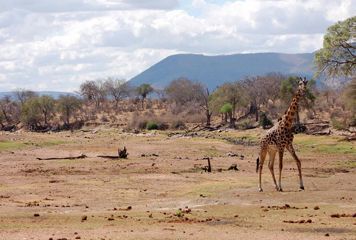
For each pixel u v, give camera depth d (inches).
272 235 660.7
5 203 967.6
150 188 1173.7
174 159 1948.8
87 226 729.0
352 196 984.3
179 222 761.0
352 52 2148.1
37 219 792.3
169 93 6156.5
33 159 1975.9
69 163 1781.5
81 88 6840.6
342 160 1969.7
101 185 1228.5
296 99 1085.8
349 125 3560.5
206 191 1080.8
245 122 4589.1
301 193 1024.2
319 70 2199.8
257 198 986.7
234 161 1882.4
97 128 5147.6
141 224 743.1
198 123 5088.6
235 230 695.7
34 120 5506.9
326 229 701.3
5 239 630.5
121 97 7071.9
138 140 3149.6
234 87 4968.0
